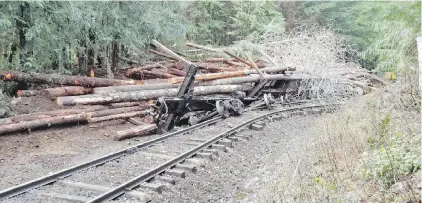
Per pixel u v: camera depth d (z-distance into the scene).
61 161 9.00
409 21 11.63
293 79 19.91
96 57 16.86
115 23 15.75
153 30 17.20
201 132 11.91
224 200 7.09
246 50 23.72
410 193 4.98
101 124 12.86
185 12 26.27
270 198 6.38
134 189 6.94
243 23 28.03
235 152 10.17
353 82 22.80
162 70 18.86
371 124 8.47
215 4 28.20
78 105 13.11
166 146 9.98
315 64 21.56
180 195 7.07
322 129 10.49
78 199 6.29
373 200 5.36
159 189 6.96
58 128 11.77
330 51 24.00
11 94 13.50
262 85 17.83
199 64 20.64
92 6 14.63
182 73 18.61
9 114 11.61
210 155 9.18
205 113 14.58
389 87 11.17
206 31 27.42
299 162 7.44
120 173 7.75
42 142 10.58
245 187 7.80
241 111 15.22
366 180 6.04
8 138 10.45
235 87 16.84
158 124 12.34
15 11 12.68
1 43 13.71
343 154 7.73
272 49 24.17
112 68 18.39
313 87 21.34
